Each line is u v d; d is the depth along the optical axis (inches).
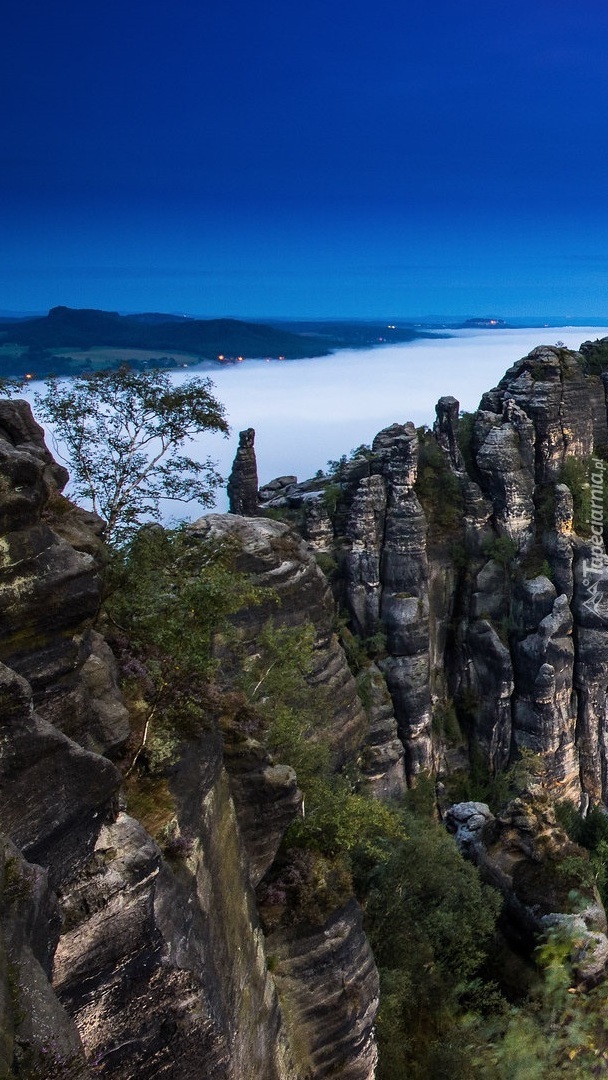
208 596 1069.1
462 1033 1551.4
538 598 3390.7
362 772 3026.6
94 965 749.9
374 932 1755.7
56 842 727.1
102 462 1344.7
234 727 1248.8
